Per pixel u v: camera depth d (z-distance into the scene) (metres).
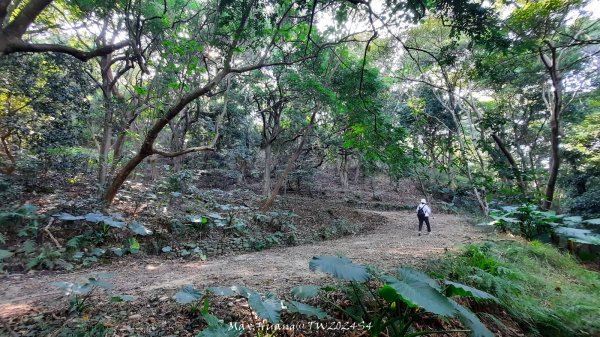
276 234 10.50
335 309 3.67
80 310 3.47
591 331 4.31
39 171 10.09
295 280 5.20
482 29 5.19
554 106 11.67
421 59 13.84
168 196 10.84
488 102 16.88
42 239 6.84
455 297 4.30
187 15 10.57
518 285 5.07
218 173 20.55
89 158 11.89
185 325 3.19
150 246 7.89
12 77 9.17
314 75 11.28
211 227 9.55
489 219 14.77
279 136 18.47
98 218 7.10
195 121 16.75
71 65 10.39
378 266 5.75
